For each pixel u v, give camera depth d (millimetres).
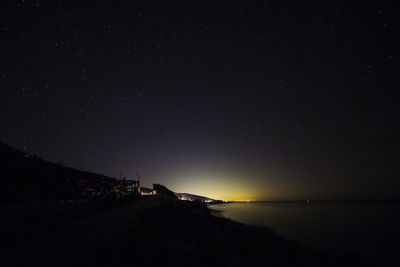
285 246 13492
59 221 9727
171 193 48938
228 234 13477
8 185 14773
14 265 4691
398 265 17766
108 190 23859
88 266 4844
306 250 14062
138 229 8586
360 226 43844
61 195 18562
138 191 33781
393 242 27531
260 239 13586
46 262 4895
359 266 13102
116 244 6426
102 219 10430
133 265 5434
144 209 15055
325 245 23344
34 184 16859
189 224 14047
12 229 7879
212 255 7906
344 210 104250
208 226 15016
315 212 87125
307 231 33188
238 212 72125
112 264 5188
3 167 15969
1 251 5641
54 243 6312
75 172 22297
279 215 65000
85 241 6527
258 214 65062
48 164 20406
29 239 6711
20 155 18844
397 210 100062
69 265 4785
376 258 19766
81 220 10172
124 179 30078
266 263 9633
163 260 6203
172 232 10242
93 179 23391
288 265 10336
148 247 6805
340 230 37281
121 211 13672
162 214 14812
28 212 11547
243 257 8922
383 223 49719
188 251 7531
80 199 20047
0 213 10852
